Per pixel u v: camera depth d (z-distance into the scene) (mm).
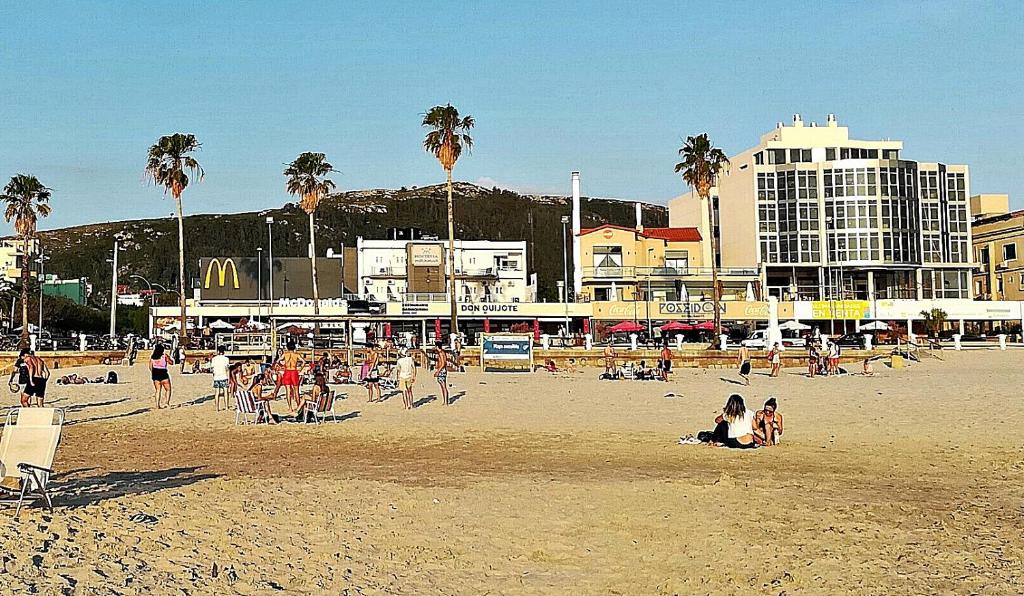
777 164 91562
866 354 57125
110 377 38969
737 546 10555
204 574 8562
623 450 18734
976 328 86875
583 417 25422
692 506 12672
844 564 9805
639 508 12523
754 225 90750
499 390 34562
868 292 88500
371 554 9820
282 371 28484
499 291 93625
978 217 104562
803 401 29984
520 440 20531
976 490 14023
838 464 16656
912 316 83750
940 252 91188
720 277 88188
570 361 53719
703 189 71000
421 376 42562
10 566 8078
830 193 90125
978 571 9547
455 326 61719
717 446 19062
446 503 12703
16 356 51438
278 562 9211
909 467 16312
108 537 9516
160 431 22531
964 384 37125
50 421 11219
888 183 89438
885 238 89000
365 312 78375
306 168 72312
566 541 10742
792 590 8945
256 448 19312
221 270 90438
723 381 40031
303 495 12883
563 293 90688
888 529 11375
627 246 90625
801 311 82875
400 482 14531
